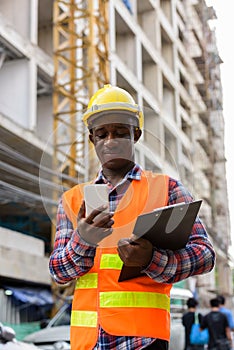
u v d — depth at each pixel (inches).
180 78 1485.0
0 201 653.9
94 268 87.3
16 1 804.6
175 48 1397.6
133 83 1050.7
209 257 86.1
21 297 604.4
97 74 802.2
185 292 262.4
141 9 1274.6
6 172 576.1
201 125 1576.0
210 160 1583.4
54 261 87.0
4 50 753.0
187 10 1603.1
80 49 861.2
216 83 1801.2
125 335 83.1
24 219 860.0
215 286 1267.2
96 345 84.3
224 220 1691.7
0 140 702.5
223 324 353.7
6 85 773.9
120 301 84.7
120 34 1117.7
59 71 850.1
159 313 85.7
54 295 641.0
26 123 754.8
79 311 87.8
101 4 846.5
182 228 79.7
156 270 81.5
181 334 263.7
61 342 271.3
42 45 949.8
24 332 561.0
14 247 588.1
